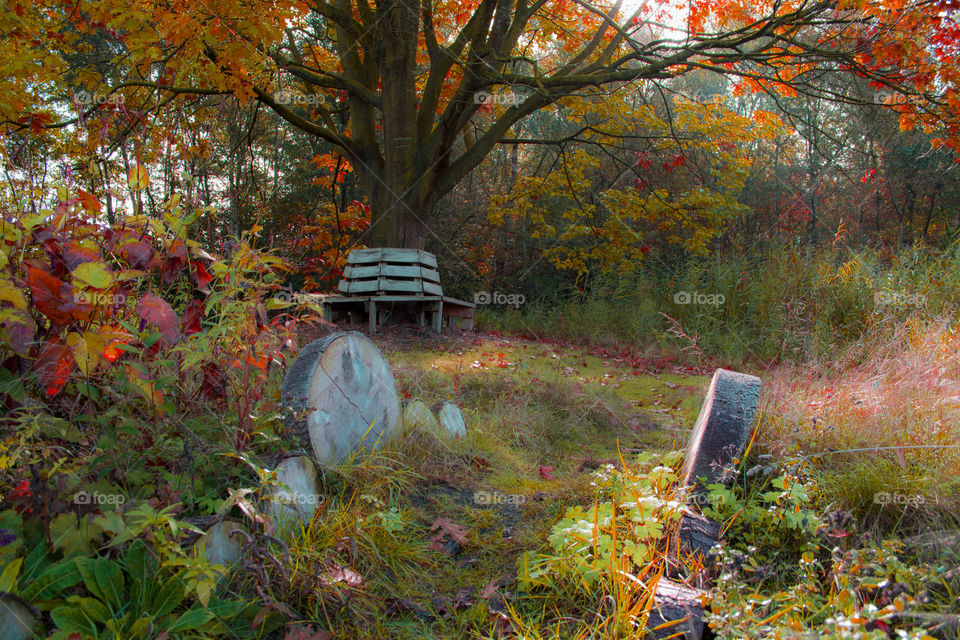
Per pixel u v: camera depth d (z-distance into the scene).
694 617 1.97
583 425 4.60
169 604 1.79
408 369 5.77
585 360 8.07
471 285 17.33
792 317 7.56
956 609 1.97
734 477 2.76
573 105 11.07
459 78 11.55
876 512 2.61
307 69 9.46
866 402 3.61
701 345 8.20
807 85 7.95
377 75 10.34
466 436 3.99
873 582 1.95
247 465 2.46
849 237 16.97
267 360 2.68
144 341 2.22
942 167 18.41
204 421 2.66
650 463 3.53
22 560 1.69
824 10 7.05
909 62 6.81
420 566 2.47
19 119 5.69
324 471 2.95
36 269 1.96
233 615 1.85
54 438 2.12
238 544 2.15
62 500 1.89
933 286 7.80
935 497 2.53
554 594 2.24
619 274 12.02
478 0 10.66
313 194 17.09
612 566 2.15
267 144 16.33
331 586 2.09
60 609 1.62
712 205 11.90
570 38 11.34
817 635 1.70
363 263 9.08
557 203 17.39
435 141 9.27
